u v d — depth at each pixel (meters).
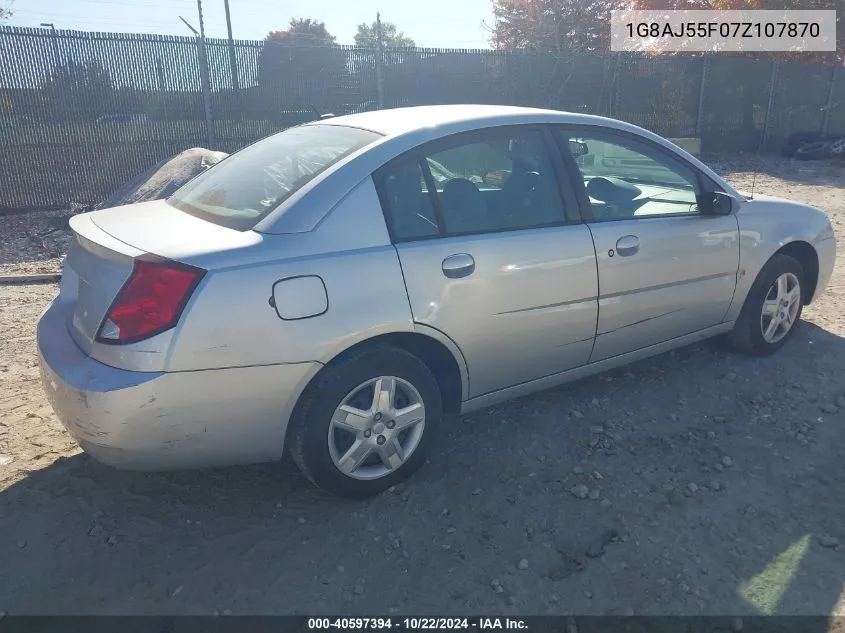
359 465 3.07
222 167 3.71
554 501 3.12
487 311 3.23
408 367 3.06
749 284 4.30
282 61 11.46
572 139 3.69
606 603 2.55
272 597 2.59
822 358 4.56
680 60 16.75
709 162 16.67
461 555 2.79
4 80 9.33
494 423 3.80
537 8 24.92
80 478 3.30
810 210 4.68
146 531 2.94
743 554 2.78
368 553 2.81
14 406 3.99
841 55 20.34
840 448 3.53
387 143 3.15
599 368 3.84
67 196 10.00
